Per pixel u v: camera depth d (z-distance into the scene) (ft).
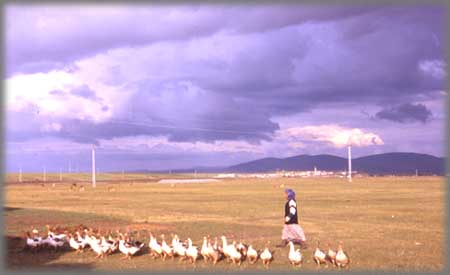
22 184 470.39
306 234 100.53
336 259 67.82
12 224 114.52
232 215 145.07
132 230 104.94
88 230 94.17
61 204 198.49
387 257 74.43
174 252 73.61
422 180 505.25
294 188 324.19
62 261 73.00
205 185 420.36
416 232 103.40
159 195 264.11
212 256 71.10
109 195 268.00
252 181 536.83
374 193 255.29
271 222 124.16
